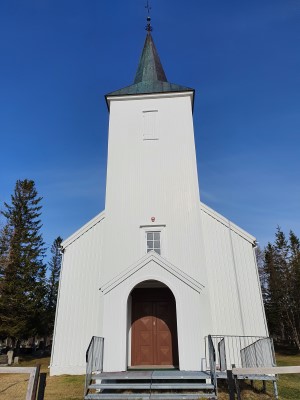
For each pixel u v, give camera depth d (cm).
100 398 880
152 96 1800
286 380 1268
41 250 3581
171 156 1653
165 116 1752
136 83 2059
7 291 2934
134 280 1199
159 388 901
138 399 870
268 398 968
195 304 1146
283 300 4238
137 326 1378
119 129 1738
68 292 1466
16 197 3556
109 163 1658
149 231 1512
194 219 1514
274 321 4369
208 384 907
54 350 1379
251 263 1453
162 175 1616
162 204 1555
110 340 1123
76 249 1543
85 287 1470
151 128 1730
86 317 1420
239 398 727
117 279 1205
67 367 1348
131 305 1412
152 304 1412
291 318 4181
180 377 930
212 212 1547
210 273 1451
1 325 2867
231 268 1452
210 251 1488
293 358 2920
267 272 4753
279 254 4691
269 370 621
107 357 1098
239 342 1336
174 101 1786
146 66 2094
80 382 1184
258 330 1350
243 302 1394
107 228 1523
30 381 616
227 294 1410
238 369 633
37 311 3164
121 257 1466
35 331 3275
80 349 1375
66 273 1501
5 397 1019
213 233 1517
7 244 3177
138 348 1341
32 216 3566
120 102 1811
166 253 1458
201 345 1086
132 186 1602
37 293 3181
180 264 1435
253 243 1482
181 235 1489
